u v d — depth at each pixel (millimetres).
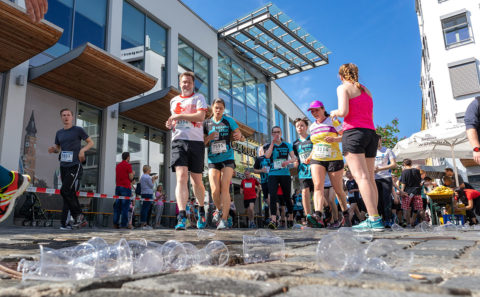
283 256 1528
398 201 7230
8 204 2340
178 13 12531
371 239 2277
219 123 4863
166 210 10672
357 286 833
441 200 6621
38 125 7637
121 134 9664
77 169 5414
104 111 9203
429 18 18109
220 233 3629
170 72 11836
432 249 1685
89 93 8312
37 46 6633
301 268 1206
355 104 3430
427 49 18641
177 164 4160
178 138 4207
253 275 938
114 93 8406
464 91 16688
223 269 1005
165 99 8914
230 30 14234
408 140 9031
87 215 8445
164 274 983
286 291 767
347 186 8375
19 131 7105
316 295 726
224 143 4809
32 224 6902
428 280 915
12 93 7074
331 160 5027
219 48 15016
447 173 6957
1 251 1914
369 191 3371
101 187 8805
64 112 5496
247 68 17078
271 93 18906
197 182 4391
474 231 3248
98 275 1033
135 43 10695
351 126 3426
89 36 9102
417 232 3205
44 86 7793
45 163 7637
